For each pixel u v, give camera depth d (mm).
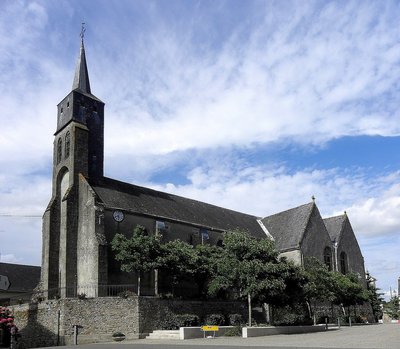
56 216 42719
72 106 44312
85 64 48969
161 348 21516
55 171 44719
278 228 57438
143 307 32875
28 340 33688
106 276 36719
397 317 73375
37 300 36562
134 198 44719
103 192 42062
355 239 61688
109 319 32094
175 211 47688
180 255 36281
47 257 40969
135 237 35875
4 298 51031
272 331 32500
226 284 34469
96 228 37969
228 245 34656
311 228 54125
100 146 45594
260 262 33219
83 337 30969
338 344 21875
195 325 34688
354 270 59625
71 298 31422
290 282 35000
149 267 33969
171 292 39812
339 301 46406
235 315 38281
